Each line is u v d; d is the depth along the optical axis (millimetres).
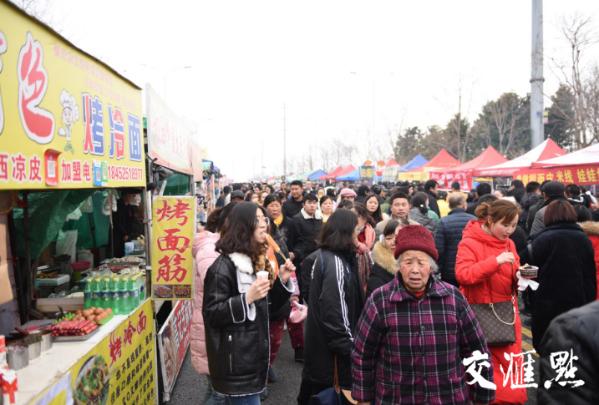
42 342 3025
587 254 4680
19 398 2346
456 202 5898
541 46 13859
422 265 2570
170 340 5242
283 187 20828
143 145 4691
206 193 18828
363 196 11156
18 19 2494
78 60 3205
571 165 9859
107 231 5613
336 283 3344
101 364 3254
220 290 3119
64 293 4266
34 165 2611
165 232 4527
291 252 7426
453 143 44500
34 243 3936
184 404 4922
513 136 40156
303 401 3668
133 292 4000
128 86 4270
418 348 2562
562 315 1644
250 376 3094
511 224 3861
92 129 3410
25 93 2537
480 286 3844
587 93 17828
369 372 2711
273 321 4957
